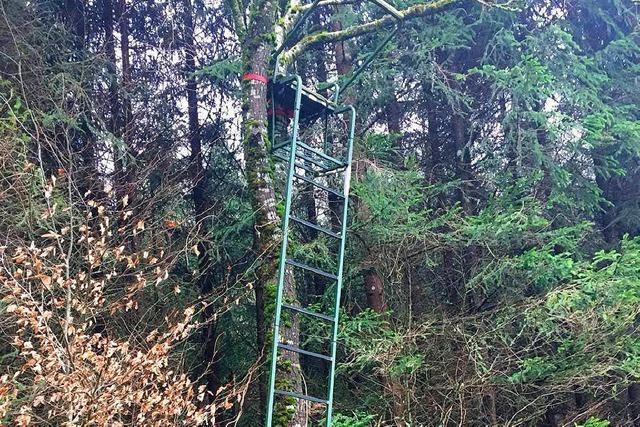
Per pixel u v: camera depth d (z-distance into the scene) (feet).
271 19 20.21
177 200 29.07
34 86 23.36
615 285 22.06
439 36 27.63
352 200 26.53
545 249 24.06
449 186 27.61
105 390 15.07
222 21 36.63
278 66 19.66
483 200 29.32
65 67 25.53
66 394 14.44
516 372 23.99
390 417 24.43
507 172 26.55
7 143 19.60
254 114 19.07
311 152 20.29
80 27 32.22
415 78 29.12
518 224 23.73
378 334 23.82
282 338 16.93
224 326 31.71
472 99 27.91
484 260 25.82
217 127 35.76
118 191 25.79
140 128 30.50
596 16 30.12
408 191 25.08
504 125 25.99
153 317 24.53
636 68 28.45
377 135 27.02
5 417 15.71
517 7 26.58
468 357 23.68
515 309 23.81
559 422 28.35
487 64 27.30
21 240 18.53
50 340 14.82
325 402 15.56
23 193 19.76
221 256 29.96
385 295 26.89
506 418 25.25
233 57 29.25
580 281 22.81
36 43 25.81
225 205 31.76
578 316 22.24
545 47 26.50
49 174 23.71
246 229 29.78
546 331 22.84
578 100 25.72
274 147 18.80
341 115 27.61
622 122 25.96
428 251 26.68
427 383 24.18
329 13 33.68
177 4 35.60
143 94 32.24
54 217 19.43
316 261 26.55
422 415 23.77
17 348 17.80
